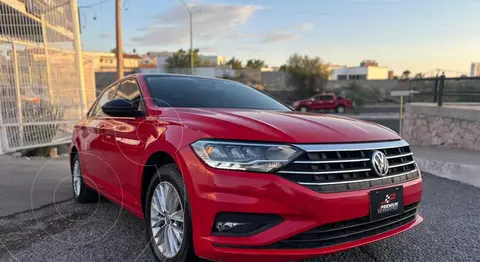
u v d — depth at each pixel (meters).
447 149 8.96
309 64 46.75
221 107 3.48
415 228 3.89
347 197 2.38
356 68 70.12
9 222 3.94
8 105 7.77
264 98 4.22
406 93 11.45
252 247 2.28
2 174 6.11
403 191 2.75
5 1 7.41
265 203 2.27
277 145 2.36
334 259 3.10
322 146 2.42
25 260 3.02
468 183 6.04
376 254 3.22
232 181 2.31
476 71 22.11
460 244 3.47
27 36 8.09
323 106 32.53
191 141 2.55
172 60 57.94
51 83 8.66
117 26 17.94
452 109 9.39
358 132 2.75
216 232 2.36
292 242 2.31
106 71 39.00
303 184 2.30
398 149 2.86
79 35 9.26
